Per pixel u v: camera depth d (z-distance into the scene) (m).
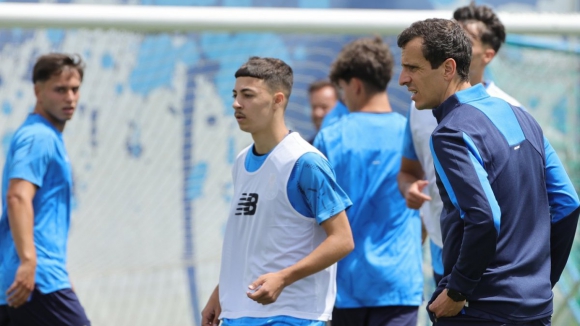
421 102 11.05
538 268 10.61
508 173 10.42
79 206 23.39
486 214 9.88
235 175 12.80
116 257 23.52
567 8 31.17
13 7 19.41
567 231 11.22
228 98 25.19
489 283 10.31
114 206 23.66
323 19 20.27
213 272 25.66
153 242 23.66
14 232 15.28
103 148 23.88
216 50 25.58
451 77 10.88
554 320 21.48
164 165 24.22
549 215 10.98
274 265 12.07
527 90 23.02
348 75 16.09
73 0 28.36
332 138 15.84
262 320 12.05
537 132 11.10
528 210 10.59
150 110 24.39
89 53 24.11
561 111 23.05
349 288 15.58
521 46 22.14
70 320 15.97
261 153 12.47
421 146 14.90
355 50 16.11
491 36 14.43
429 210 15.45
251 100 12.16
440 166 10.36
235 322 12.27
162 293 25.45
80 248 23.19
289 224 12.08
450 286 10.27
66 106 16.27
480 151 10.29
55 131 16.09
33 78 16.39
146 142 24.23
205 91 25.06
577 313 21.39
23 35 23.83
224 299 12.52
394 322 15.61
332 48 27.64
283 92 12.34
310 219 12.11
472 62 14.41
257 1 29.78
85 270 23.16
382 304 15.47
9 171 15.84
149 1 29.03
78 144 23.70
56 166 15.93
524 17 20.73
